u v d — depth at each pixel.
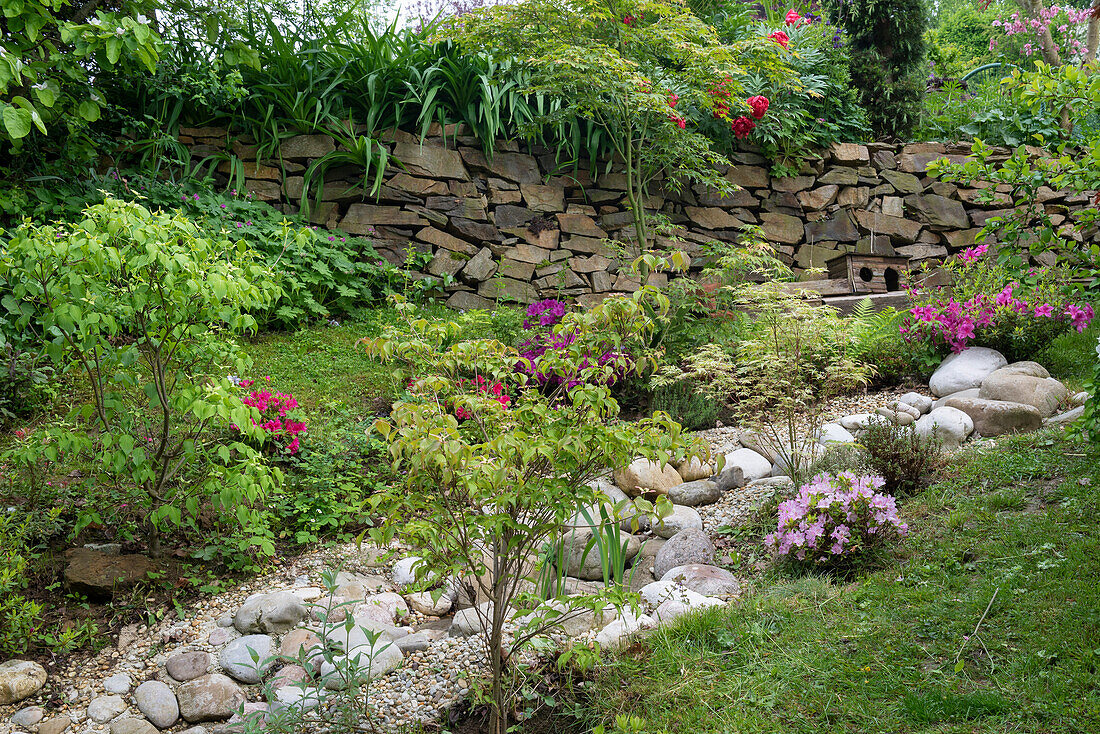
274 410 4.20
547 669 2.64
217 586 3.29
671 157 6.70
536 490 2.13
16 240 2.88
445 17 7.48
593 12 6.08
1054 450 3.66
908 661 2.36
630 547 3.74
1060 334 5.31
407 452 2.04
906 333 5.47
